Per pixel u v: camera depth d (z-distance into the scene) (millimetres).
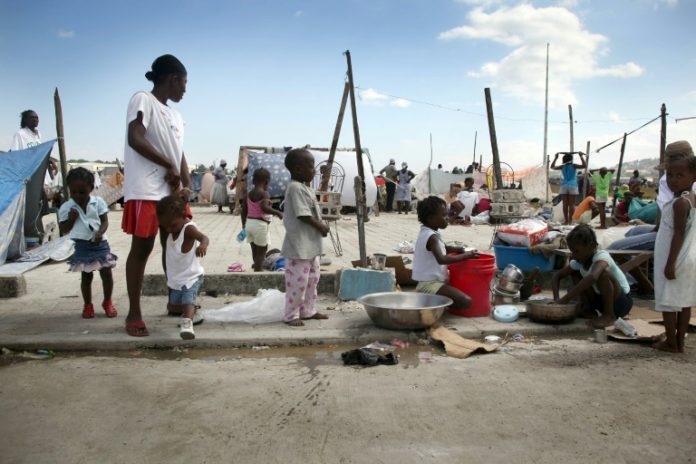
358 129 6121
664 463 2590
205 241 4492
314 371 3846
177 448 2713
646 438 2832
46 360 4051
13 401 3260
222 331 4609
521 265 6488
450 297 5082
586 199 13844
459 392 3443
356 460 2609
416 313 4539
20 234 7785
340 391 3461
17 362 3986
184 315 4480
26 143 9008
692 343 4527
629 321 5043
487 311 5258
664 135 14789
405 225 15047
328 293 6141
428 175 28500
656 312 5535
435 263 5219
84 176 4754
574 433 2883
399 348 4426
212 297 5906
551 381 3639
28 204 8578
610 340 4641
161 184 4465
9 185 7801
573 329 4836
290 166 4883
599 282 4891
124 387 3490
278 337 4488
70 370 3803
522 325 4902
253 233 6609
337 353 4316
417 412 3141
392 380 3660
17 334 4391
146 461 2590
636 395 3398
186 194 4645
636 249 6254
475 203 16578
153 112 4387
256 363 4031
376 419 3049
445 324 4938
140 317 4465
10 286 5762
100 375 3705
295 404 3252
